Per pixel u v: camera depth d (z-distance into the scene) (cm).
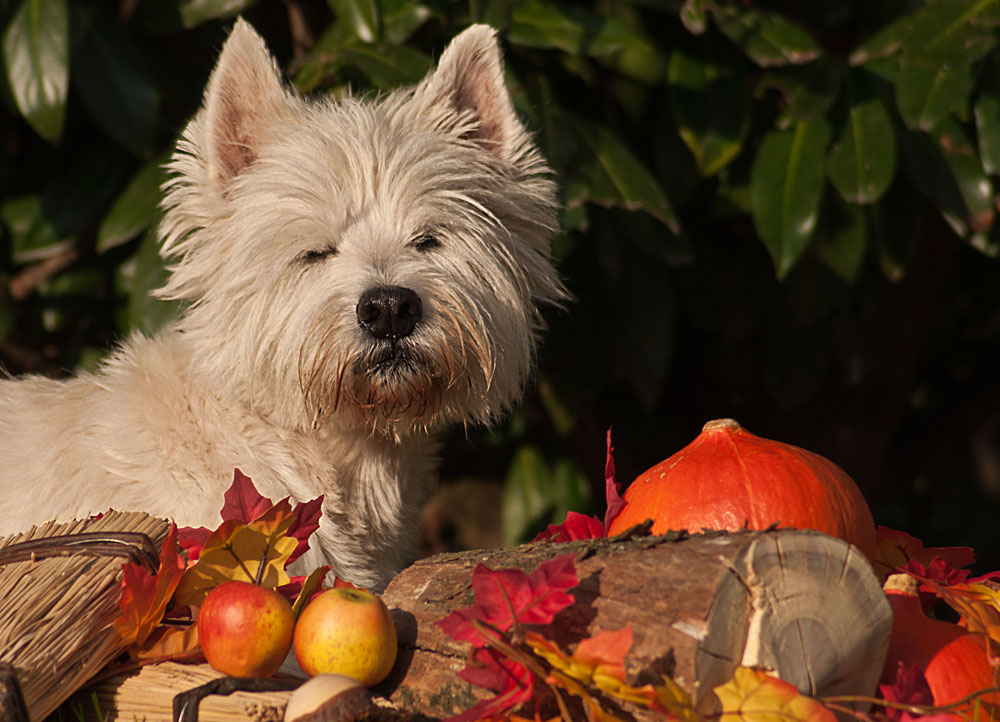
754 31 468
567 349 560
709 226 582
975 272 681
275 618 210
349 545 354
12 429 362
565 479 624
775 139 475
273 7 608
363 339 334
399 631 216
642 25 562
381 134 374
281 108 385
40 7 465
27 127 598
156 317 502
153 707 212
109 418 351
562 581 188
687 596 187
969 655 225
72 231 543
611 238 533
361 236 354
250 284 352
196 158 377
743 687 181
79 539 239
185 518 323
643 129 579
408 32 477
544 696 194
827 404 680
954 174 476
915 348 668
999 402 756
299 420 348
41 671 201
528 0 482
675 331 665
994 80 458
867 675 209
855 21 569
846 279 508
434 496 740
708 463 247
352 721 185
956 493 1066
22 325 599
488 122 407
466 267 361
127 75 501
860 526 245
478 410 369
